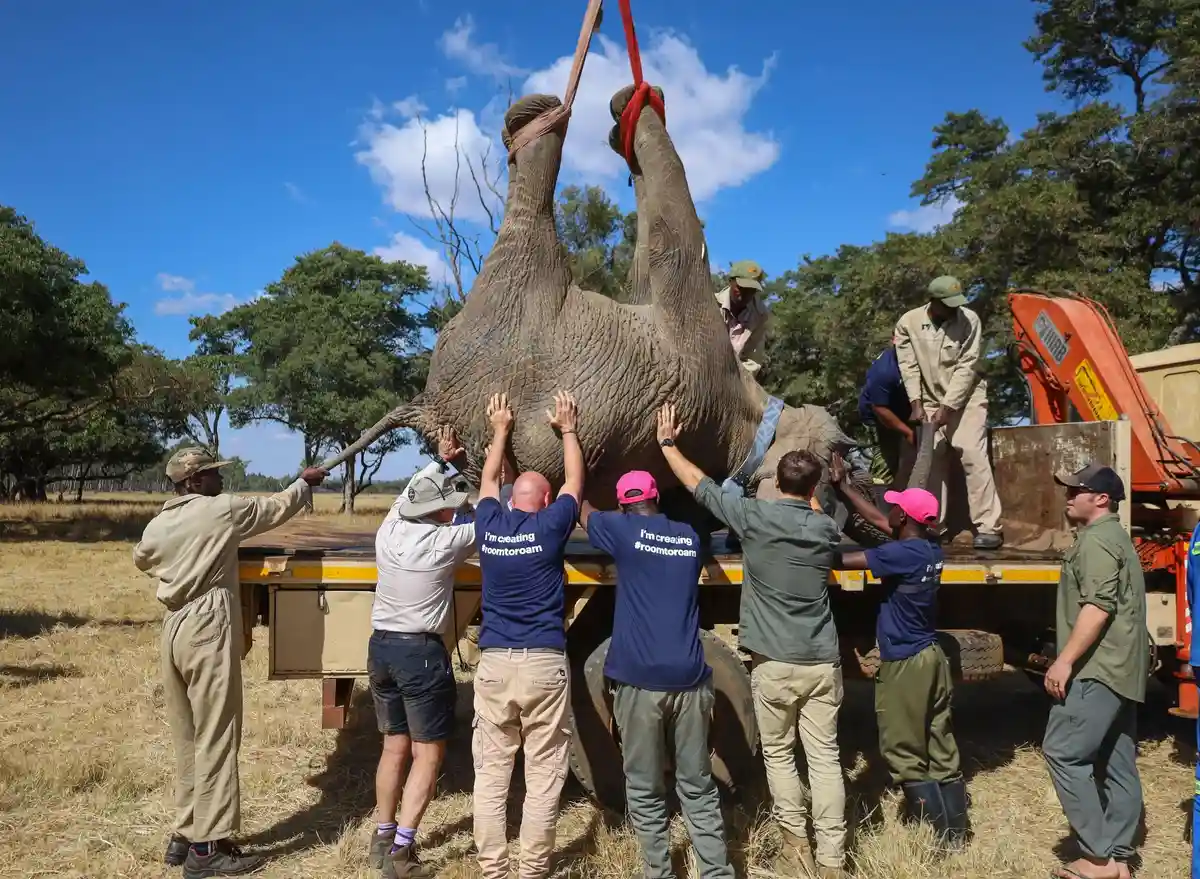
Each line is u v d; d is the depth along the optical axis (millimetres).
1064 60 23469
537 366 4516
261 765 5453
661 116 5207
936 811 4379
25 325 19734
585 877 4043
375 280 34844
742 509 4129
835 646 4082
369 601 4695
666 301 4836
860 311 18547
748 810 4754
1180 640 5609
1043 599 5660
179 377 32281
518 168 4707
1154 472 5887
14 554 17922
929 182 24219
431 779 4000
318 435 32938
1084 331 6219
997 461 6352
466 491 5379
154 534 4023
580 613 4934
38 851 4258
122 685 7230
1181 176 18828
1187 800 5117
